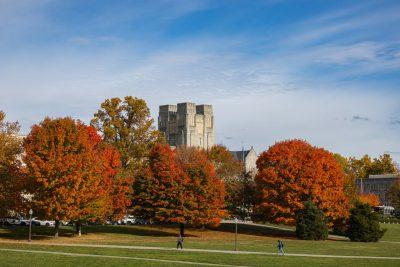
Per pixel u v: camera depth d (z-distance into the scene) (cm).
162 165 8281
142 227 9019
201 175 8300
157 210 8131
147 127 8838
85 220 7088
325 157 9006
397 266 4625
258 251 5775
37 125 6712
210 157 12862
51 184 6338
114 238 7169
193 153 12200
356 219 8494
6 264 3925
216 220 8225
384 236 9700
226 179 12131
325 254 5703
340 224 9019
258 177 9038
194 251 5434
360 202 9481
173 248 5775
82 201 6631
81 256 4581
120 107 8762
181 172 8212
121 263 4194
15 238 6562
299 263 4616
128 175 8375
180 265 4200
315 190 8625
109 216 7981
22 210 6631
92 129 7719
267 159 9162
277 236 8762
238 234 8762
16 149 7106
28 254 4625
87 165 6625
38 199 6519
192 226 9500
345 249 6512
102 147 7875
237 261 4622
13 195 6719
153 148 8556
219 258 4797
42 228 7944
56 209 6406
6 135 7144
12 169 6862
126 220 10738
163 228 9025
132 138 8781
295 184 8656
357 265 4606
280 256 5216
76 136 6619
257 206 8900
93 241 6538
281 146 9188
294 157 8988
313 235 8269
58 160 6372
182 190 8131
